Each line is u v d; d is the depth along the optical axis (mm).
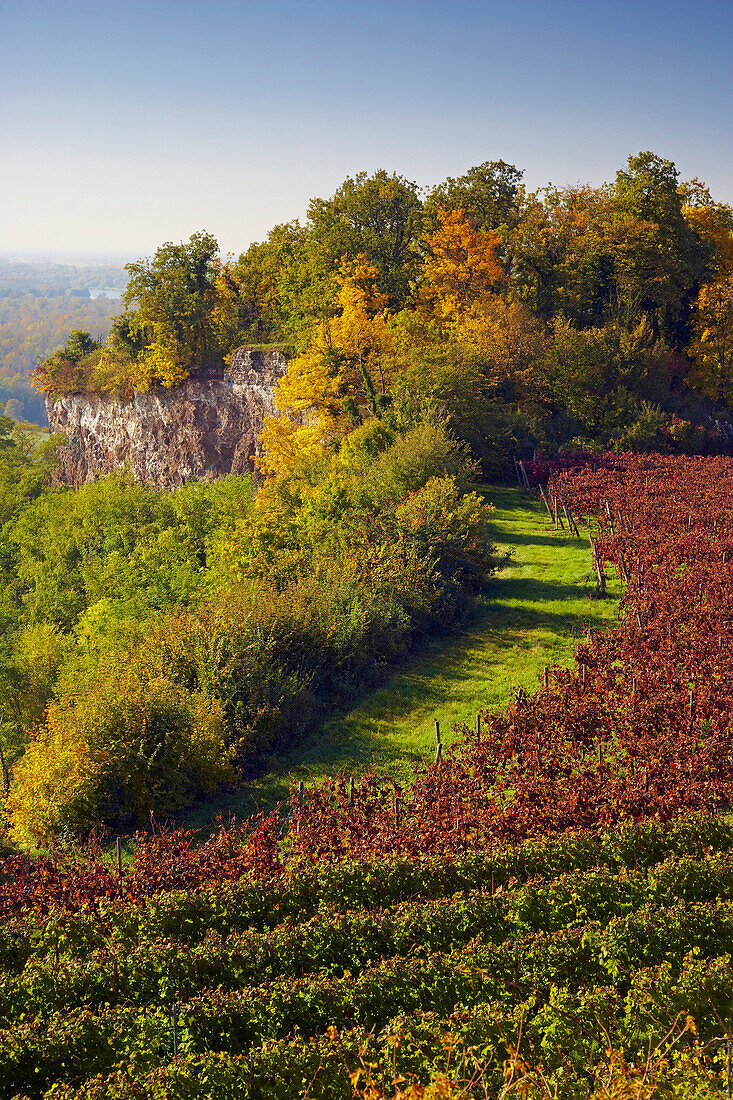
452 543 29562
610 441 53875
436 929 11320
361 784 15859
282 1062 8984
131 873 13906
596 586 29594
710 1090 7961
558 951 10516
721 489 39094
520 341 58344
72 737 17938
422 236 68000
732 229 77250
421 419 42375
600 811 13891
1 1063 9523
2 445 101188
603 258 66938
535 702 18609
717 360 65500
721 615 22750
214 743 18438
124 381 79438
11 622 49000
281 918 12258
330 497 32844
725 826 13133
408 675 23938
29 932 12234
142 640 25000
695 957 10508
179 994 10766
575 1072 8711
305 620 23656
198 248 74938
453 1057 8992
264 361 69375
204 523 47469
